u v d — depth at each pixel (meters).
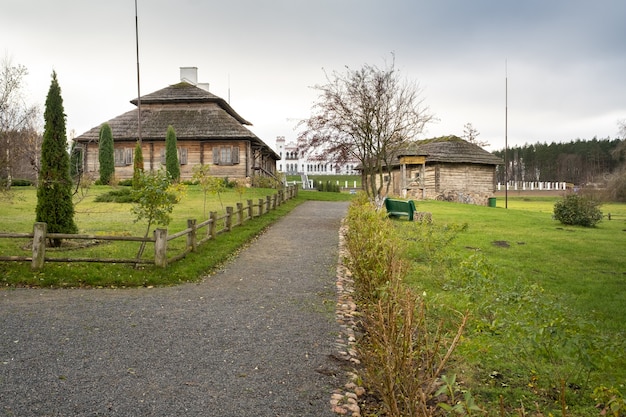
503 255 13.79
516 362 6.06
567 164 120.06
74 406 4.66
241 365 5.81
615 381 5.28
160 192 11.27
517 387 5.45
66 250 12.53
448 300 8.27
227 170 40.38
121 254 12.27
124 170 40.88
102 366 5.66
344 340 6.80
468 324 6.43
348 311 8.26
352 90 19.91
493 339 6.08
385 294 5.89
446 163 37.62
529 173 132.50
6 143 16.27
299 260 13.01
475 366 5.93
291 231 18.53
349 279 10.85
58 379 5.27
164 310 8.16
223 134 39.91
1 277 9.94
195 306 8.46
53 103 13.22
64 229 13.28
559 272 11.88
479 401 4.98
